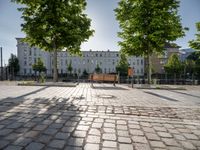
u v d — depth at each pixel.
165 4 16.17
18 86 14.53
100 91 11.74
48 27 17.81
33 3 17.12
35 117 4.90
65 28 17.44
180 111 6.20
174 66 54.44
